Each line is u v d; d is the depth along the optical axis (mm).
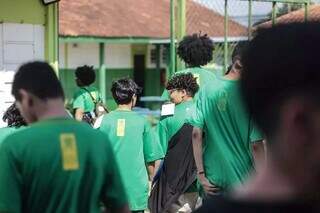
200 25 20438
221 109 6723
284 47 2004
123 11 37219
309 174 2020
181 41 9695
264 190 2039
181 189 8898
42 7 10352
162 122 9125
